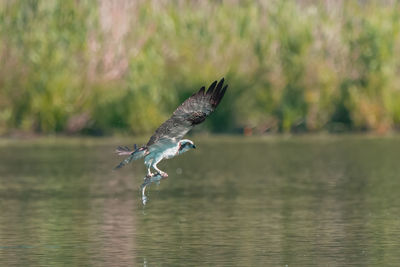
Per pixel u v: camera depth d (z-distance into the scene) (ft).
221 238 76.64
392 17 186.19
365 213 88.63
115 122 174.70
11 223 84.17
